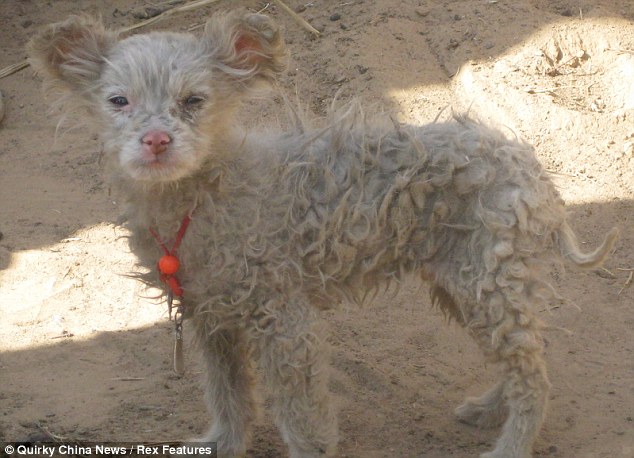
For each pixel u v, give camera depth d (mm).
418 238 1372
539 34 1982
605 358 1553
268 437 1479
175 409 1504
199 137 1325
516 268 1346
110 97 1335
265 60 1393
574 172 1812
